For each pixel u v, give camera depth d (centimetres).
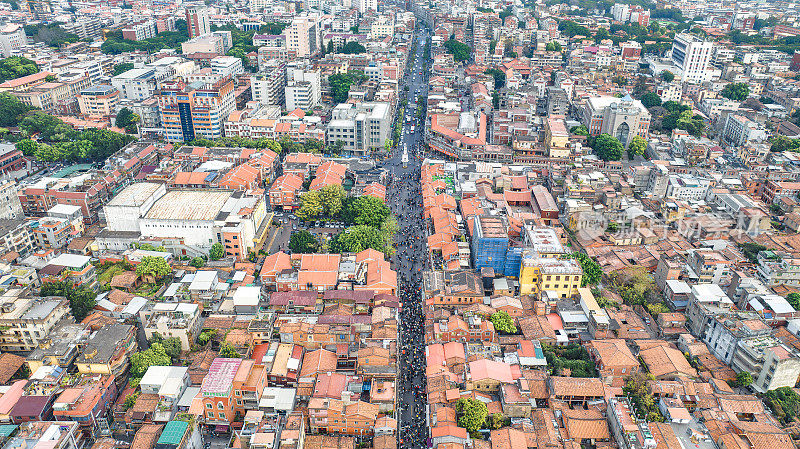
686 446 17000
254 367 19100
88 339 19712
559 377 19262
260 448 15888
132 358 19475
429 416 18538
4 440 16200
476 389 19375
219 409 17875
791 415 18325
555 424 17938
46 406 17450
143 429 16688
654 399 18888
